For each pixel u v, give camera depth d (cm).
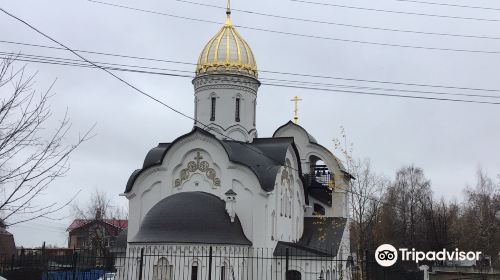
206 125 3822
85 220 7312
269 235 3167
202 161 3391
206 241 2827
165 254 2798
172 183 3431
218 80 3859
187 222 2875
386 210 6112
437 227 6269
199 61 3953
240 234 3089
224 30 4022
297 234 3731
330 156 4259
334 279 3478
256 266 3144
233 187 3275
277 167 3350
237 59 3897
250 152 3497
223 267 2866
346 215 4112
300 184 3834
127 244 3231
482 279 4553
